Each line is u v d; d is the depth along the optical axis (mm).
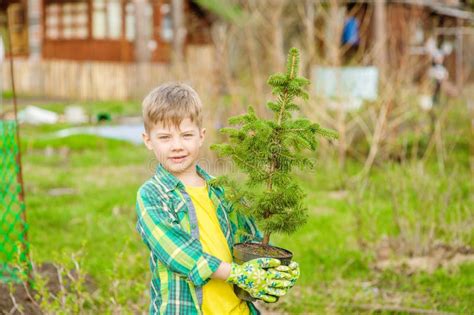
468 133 10672
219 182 2945
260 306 5152
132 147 13789
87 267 5621
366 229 6973
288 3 13773
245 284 2760
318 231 7117
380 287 5590
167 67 23391
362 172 9547
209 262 2744
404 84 11539
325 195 8891
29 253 5297
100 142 13828
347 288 5496
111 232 7168
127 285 5129
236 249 2910
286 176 2900
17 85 23828
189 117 2891
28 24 27094
